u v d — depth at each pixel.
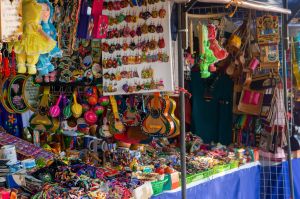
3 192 2.37
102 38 3.04
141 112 3.39
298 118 5.07
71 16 2.78
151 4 2.92
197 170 3.73
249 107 4.75
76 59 3.30
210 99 4.92
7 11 2.05
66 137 3.71
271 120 4.67
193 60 4.06
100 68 3.23
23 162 2.96
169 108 3.19
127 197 2.81
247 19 4.54
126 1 2.98
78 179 2.74
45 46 2.34
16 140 3.38
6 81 3.42
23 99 3.44
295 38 4.92
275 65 4.47
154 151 4.06
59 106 3.38
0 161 2.86
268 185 4.79
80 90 3.39
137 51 2.97
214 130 4.99
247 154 4.60
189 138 4.59
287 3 4.35
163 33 2.89
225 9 4.52
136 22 2.97
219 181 4.04
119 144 3.68
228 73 4.68
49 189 2.54
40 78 3.35
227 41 4.51
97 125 3.52
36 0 2.37
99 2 2.92
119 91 3.04
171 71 2.88
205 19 4.29
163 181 3.24
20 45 2.31
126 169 3.29
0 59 2.33
